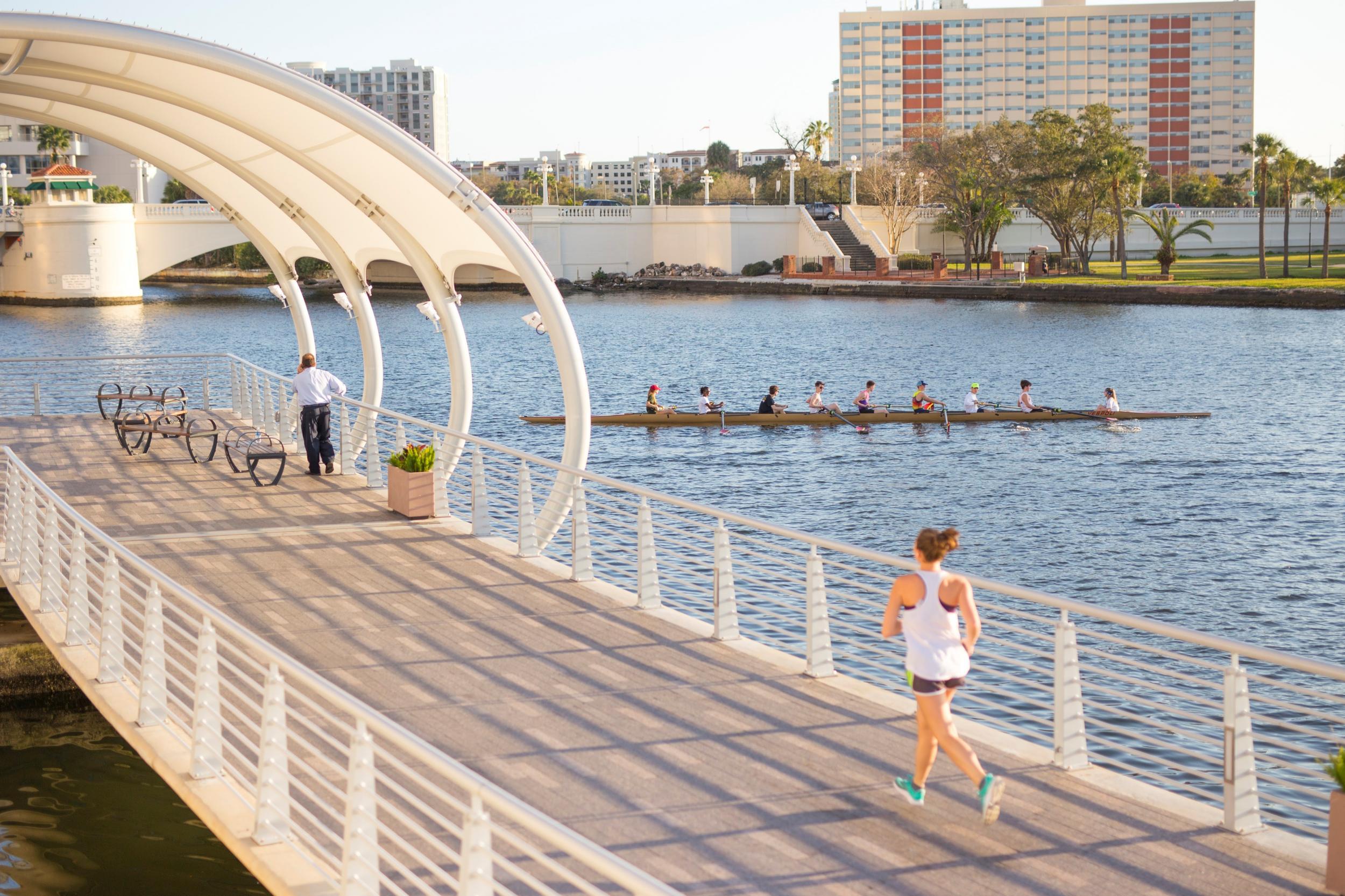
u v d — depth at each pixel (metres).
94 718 11.87
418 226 14.38
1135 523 21.67
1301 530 21.08
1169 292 73.62
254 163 15.68
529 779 7.20
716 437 30.72
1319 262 96.19
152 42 11.08
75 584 9.86
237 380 21.84
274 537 13.20
